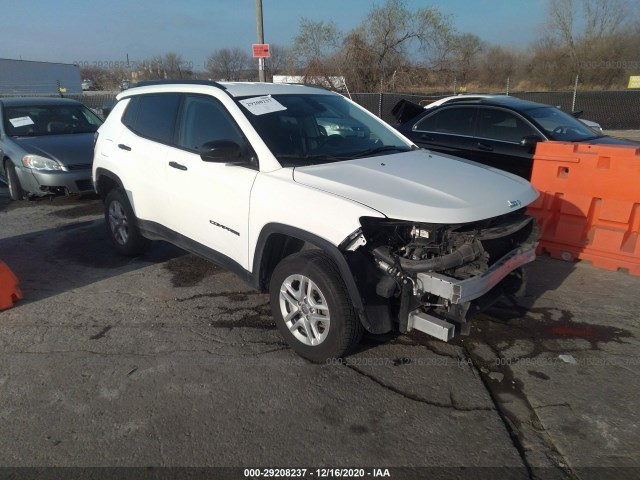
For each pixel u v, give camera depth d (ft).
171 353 12.01
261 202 11.95
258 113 13.32
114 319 13.74
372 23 80.23
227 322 13.56
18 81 95.86
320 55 80.79
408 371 11.30
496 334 12.94
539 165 18.44
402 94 61.93
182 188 14.46
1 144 27.43
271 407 10.08
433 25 79.87
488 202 10.94
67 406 10.10
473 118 23.93
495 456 8.82
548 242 18.47
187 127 14.70
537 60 112.98
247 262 12.76
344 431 9.43
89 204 26.86
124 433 9.34
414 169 12.50
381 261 10.24
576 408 10.11
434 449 8.98
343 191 10.87
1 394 10.48
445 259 10.06
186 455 8.82
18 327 13.32
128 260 18.30
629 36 104.42
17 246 19.98
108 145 17.83
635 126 62.23
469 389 10.68
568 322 13.56
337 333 10.80
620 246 16.96
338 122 14.62
